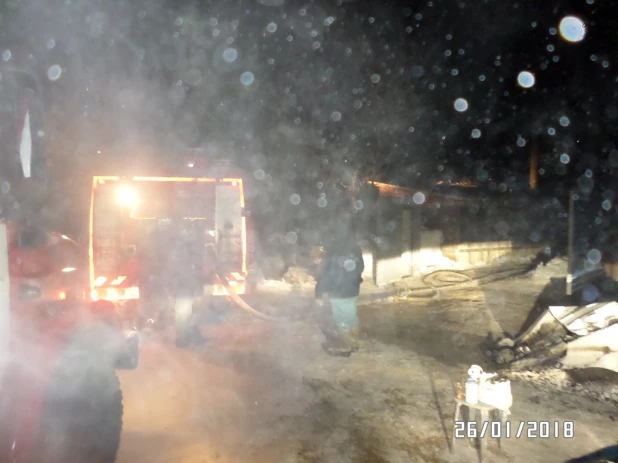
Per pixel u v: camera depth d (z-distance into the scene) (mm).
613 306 7258
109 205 9148
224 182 9961
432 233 13758
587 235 9742
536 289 11352
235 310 10047
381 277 12133
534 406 5574
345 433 5090
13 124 3143
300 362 7098
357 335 7719
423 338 8234
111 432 4301
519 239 15125
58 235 4828
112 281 8797
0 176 3123
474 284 12039
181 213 10195
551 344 6957
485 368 6840
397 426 5219
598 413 5414
